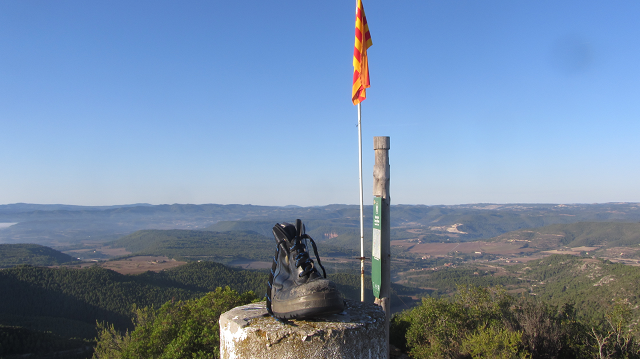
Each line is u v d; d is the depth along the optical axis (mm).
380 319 2156
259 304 2666
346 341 1938
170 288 104250
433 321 10219
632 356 8672
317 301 1902
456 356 9211
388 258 6180
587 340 9125
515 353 8242
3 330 52938
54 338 56500
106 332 23906
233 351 2102
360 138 6848
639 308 20719
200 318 11023
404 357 10039
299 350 1884
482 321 9961
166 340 11594
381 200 6246
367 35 6754
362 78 6676
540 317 9461
